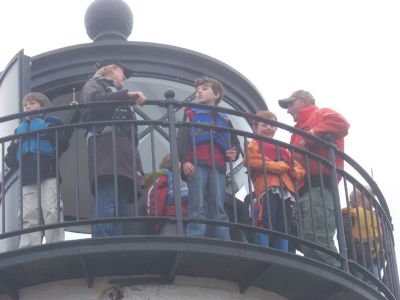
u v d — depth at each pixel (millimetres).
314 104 11016
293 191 10336
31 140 9953
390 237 10820
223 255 9172
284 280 9688
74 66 11367
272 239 10281
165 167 10461
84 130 11203
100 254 9039
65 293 9484
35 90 11305
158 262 9328
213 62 11656
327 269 9531
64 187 12164
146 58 11461
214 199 9836
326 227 9875
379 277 10289
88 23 12125
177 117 11516
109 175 9656
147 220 9180
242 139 11547
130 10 12188
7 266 9016
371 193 11195
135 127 9984
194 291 9594
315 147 10625
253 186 10328
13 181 10586
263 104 12133
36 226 9328
